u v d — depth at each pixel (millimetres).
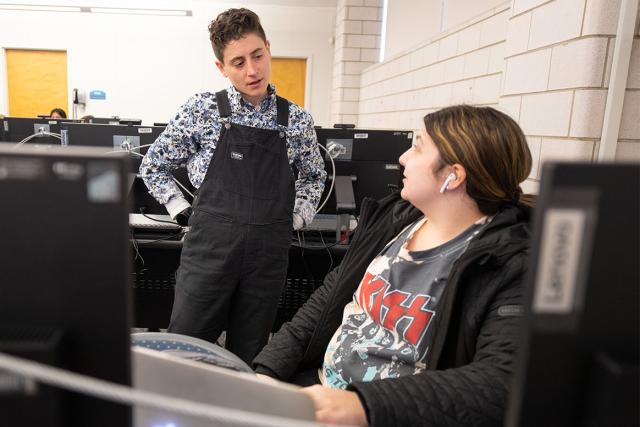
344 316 1046
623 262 283
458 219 905
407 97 3621
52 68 6074
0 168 304
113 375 333
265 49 1514
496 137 821
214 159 1533
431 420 625
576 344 293
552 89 1503
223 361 786
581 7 1355
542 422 307
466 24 2518
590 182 272
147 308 2117
